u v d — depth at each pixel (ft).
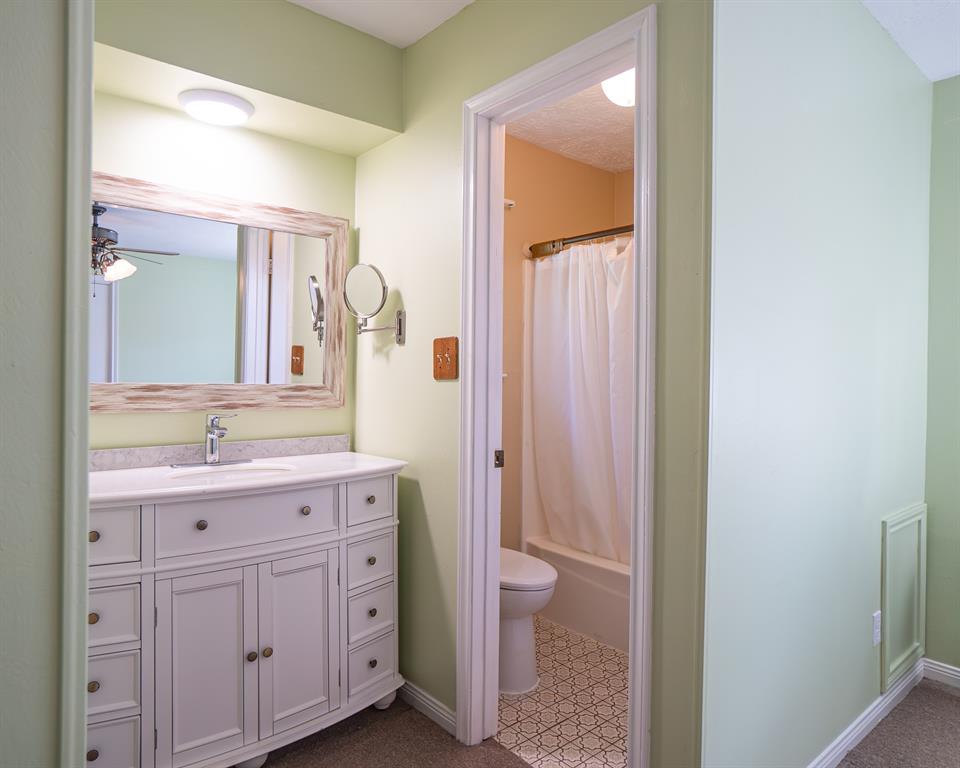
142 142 7.00
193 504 5.71
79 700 2.39
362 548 7.02
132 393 6.95
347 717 7.21
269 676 6.19
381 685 7.25
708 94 4.66
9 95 2.20
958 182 8.29
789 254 5.67
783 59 5.56
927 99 8.41
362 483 7.01
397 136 8.00
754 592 5.35
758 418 5.31
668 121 4.93
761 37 5.24
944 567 8.50
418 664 7.62
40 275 2.27
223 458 7.56
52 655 2.32
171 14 6.11
